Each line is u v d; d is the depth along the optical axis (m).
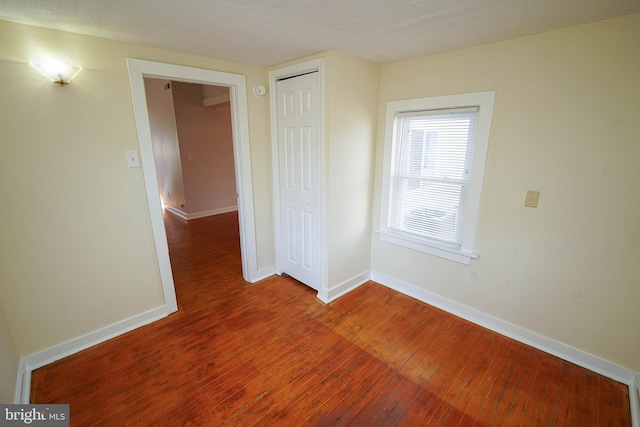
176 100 5.42
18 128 1.73
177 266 3.63
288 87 2.66
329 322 2.49
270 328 2.41
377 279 3.18
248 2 1.43
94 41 1.91
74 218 2.00
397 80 2.59
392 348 2.18
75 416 1.64
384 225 2.97
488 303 2.37
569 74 1.78
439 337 2.30
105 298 2.22
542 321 2.12
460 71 2.20
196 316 2.57
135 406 1.70
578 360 2.01
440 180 2.50
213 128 5.99
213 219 5.91
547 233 2.01
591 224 1.84
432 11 1.54
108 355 2.10
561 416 1.64
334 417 1.64
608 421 1.62
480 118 2.14
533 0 1.41
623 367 1.86
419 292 2.82
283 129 2.81
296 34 1.89
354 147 2.65
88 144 1.98
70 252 2.02
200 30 1.81
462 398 1.76
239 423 1.61
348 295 2.92
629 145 1.66
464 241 2.40
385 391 1.81
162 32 1.84
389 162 2.78
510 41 1.95
